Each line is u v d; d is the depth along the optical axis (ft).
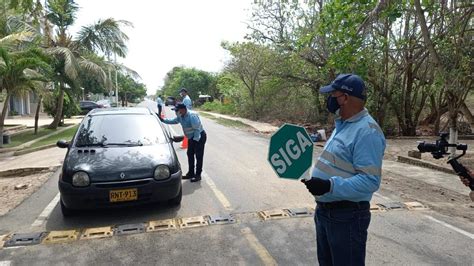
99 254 14.19
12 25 56.29
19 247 14.90
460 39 31.91
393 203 20.15
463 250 14.25
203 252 14.24
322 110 69.56
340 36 29.12
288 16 56.70
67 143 20.85
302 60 56.24
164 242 15.17
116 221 17.57
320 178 8.32
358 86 8.11
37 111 60.34
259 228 16.57
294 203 20.17
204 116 106.52
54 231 16.46
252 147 42.50
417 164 32.30
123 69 79.41
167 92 295.48
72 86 66.64
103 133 20.53
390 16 27.27
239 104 101.45
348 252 8.28
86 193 16.71
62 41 66.64
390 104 56.08
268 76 69.31
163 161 18.28
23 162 35.63
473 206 20.15
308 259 13.58
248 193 22.18
